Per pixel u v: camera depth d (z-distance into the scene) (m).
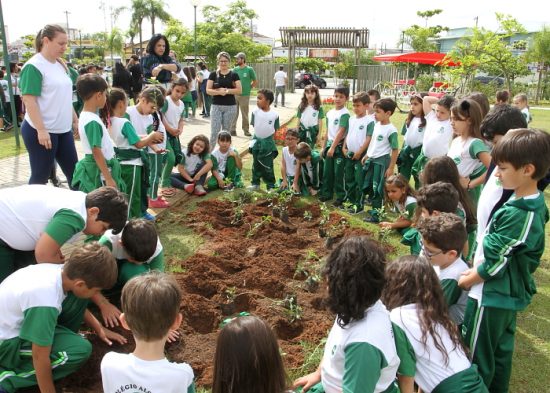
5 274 3.41
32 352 2.81
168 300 2.42
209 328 3.99
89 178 4.81
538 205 2.81
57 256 3.18
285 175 7.70
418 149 7.23
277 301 4.24
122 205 3.29
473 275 2.97
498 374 3.11
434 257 3.25
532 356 3.76
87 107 4.69
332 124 7.29
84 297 2.99
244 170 9.17
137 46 55.09
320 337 3.76
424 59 25.38
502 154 2.81
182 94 7.20
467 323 3.04
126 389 2.40
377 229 6.21
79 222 3.17
